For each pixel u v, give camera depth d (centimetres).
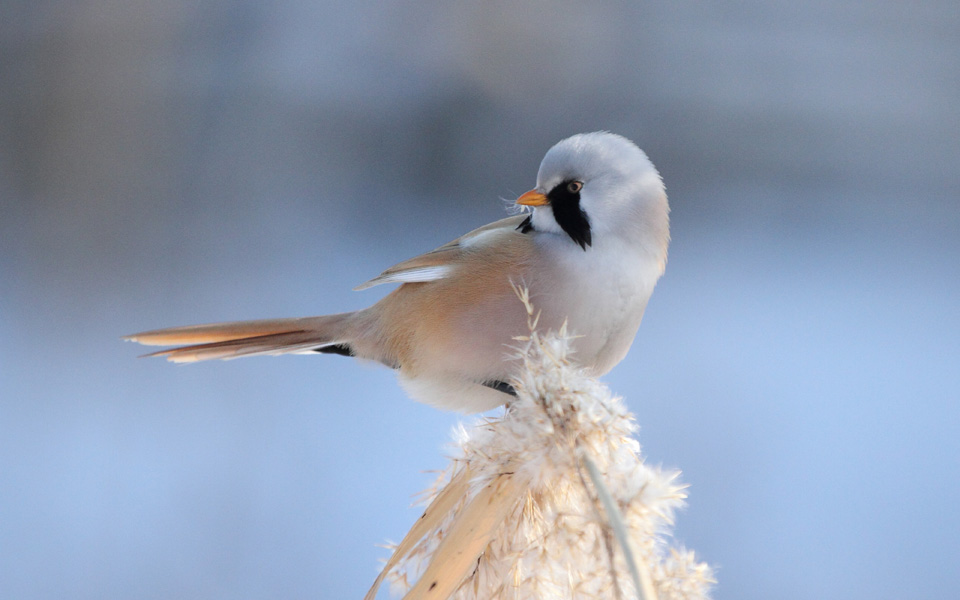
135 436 962
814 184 1867
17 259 1399
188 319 1184
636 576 275
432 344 568
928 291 1418
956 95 1942
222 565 757
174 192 1669
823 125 1895
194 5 1850
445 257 571
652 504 316
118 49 1775
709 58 1958
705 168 1828
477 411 590
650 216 560
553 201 560
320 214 1612
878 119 1880
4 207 1589
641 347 1202
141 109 1770
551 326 548
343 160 1788
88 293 1291
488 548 350
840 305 1355
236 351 616
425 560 370
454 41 1934
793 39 1986
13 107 1673
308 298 1252
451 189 1761
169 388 1087
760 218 1728
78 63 1727
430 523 367
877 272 1496
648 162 568
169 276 1343
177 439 944
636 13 1970
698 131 1855
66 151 1677
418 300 575
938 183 1852
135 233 1503
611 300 550
